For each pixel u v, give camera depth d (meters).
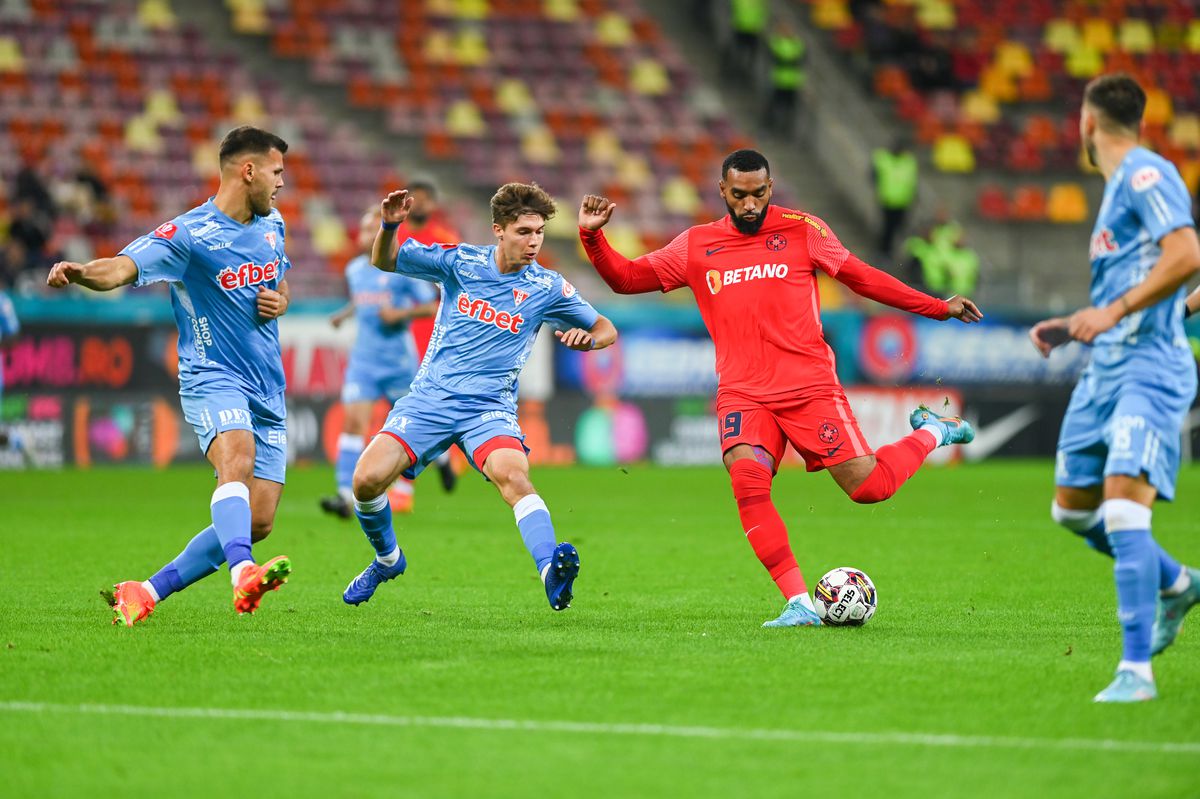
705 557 39.16
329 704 19.23
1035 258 109.50
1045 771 16.03
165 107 97.31
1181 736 17.53
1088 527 21.36
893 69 116.94
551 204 26.89
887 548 42.12
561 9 114.81
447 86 106.69
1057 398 89.19
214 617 27.28
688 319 83.00
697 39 118.19
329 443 77.50
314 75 104.81
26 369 72.75
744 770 16.08
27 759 16.55
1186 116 119.44
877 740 17.36
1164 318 19.77
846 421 27.06
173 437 75.56
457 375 27.19
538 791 15.30
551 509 55.00
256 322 26.16
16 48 97.50
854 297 94.44
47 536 43.06
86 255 85.38
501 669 21.66
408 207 26.14
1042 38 122.69
